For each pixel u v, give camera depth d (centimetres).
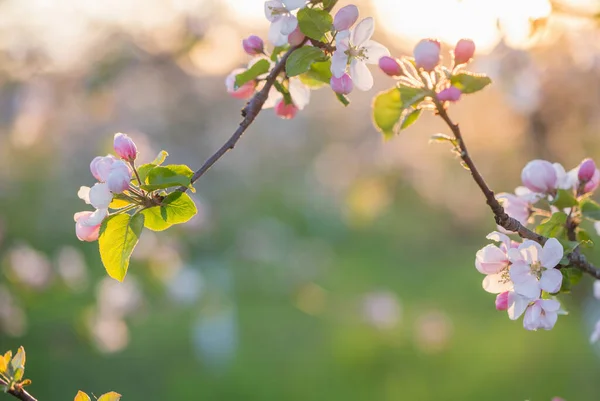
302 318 1123
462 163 178
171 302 810
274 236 1350
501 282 182
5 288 700
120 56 640
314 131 1628
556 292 178
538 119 667
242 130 184
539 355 923
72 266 735
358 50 186
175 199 174
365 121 1388
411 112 181
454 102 177
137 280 812
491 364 915
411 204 1487
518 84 516
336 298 1194
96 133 1245
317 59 186
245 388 907
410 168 1064
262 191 1572
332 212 1588
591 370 861
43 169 1257
